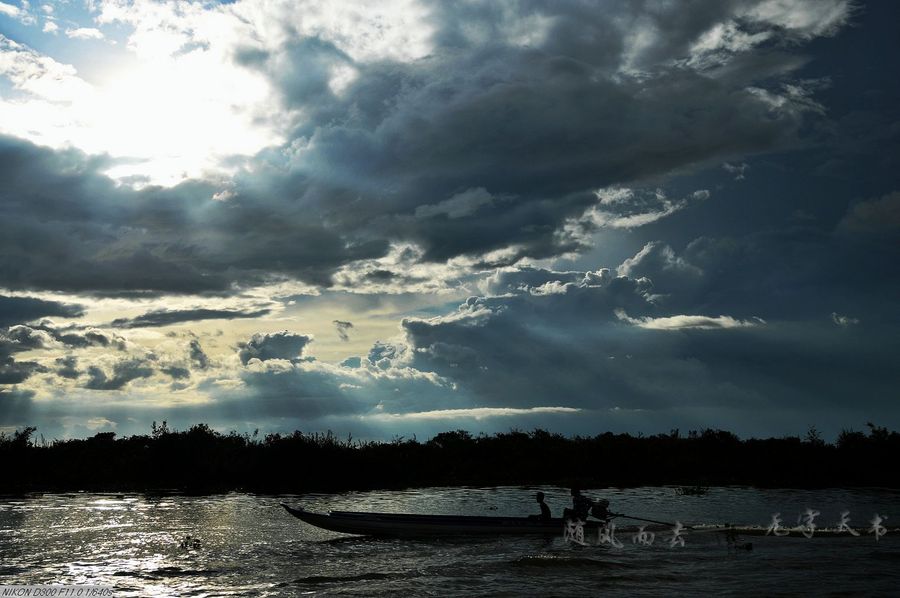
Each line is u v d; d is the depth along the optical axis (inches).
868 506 1417.3
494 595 709.3
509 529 1074.1
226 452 2025.1
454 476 2089.1
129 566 847.7
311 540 1041.5
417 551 961.5
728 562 874.8
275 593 721.0
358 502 1551.4
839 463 2075.5
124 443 2228.1
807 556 910.4
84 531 1103.0
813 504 1455.5
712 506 1423.5
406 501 1569.9
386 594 714.2
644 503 1483.8
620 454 2204.7
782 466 2086.6
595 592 720.3
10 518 1250.0
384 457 2111.2
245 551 951.0
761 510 1358.3
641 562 876.0
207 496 1679.4
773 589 729.6
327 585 754.8
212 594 717.9
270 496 1688.0
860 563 865.5
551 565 853.2
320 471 1948.8
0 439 2036.2
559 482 2006.6
